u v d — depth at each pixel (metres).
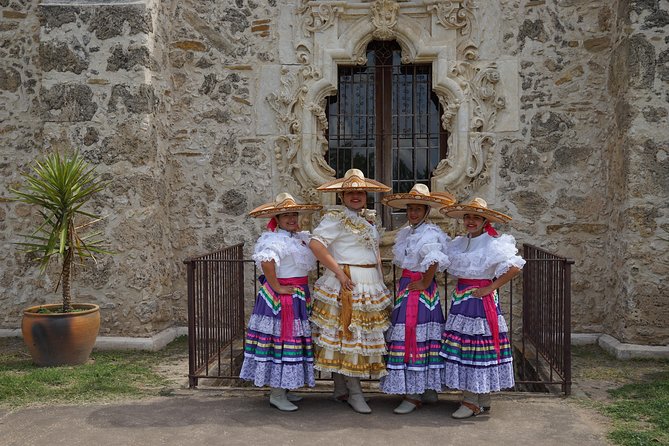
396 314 3.68
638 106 5.04
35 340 4.62
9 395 3.96
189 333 4.23
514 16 5.62
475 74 5.64
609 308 5.47
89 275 5.30
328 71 5.68
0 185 5.93
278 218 3.82
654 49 5.03
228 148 5.84
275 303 3.67
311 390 4.12
